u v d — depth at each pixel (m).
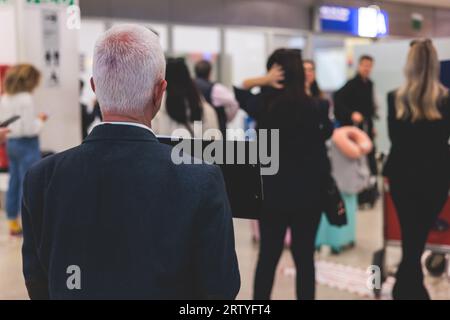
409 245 3.13
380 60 4.55
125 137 1.18
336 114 5.93
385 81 4.54
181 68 3.45
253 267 4.30
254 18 9.99
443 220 3.60
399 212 3.14
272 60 2.96
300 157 2.84
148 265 1.12
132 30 1.20
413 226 3.10
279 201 2.82
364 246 5.09
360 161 4.86
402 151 3.08
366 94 5.80
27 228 1.26
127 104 1.18
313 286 3.00
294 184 2.83
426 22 11.55
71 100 5.81
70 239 1.17
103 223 1.15
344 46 11.53
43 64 5.70
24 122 5.06
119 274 1.13
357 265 4.47
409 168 3.06
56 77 5.73
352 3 10.70
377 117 4.55
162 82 1.22
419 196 3.06
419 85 3.00
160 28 9.18
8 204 5.30
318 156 2.90
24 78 5.07
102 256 1.14
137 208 1.14
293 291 3.78
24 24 5.64
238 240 5.10
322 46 11.66
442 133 3.01
